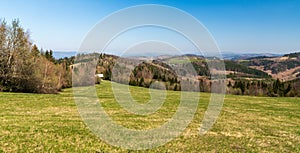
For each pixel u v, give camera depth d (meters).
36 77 44.84
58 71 52.44
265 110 33.84
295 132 19.22
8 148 11.70
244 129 19.31
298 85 77.69
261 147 14.12
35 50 48.88
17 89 44.47
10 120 18.23
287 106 40.12
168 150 12.77
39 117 20.48
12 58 43.50
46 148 12.02
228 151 13.00
